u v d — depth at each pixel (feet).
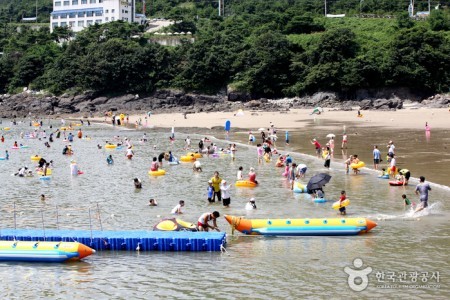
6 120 485.56
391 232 107.14
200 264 93.04
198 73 561.02
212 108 492.54
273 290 80.43
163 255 98.78
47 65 631.15
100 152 257.55
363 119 369.50
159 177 181.47
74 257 96.22
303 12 643.04
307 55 540.93
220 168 198.08
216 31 621.72
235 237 108.17
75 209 134.41
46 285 85.81
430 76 502.38
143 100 560.61
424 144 235.81
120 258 97.91
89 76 571.28
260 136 301.02
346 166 177.47
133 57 572.92
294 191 150.30
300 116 408.05
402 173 154.30
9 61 650.84
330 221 107.86
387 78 503.20
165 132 349.41
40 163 198.18
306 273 86.74
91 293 82.02
